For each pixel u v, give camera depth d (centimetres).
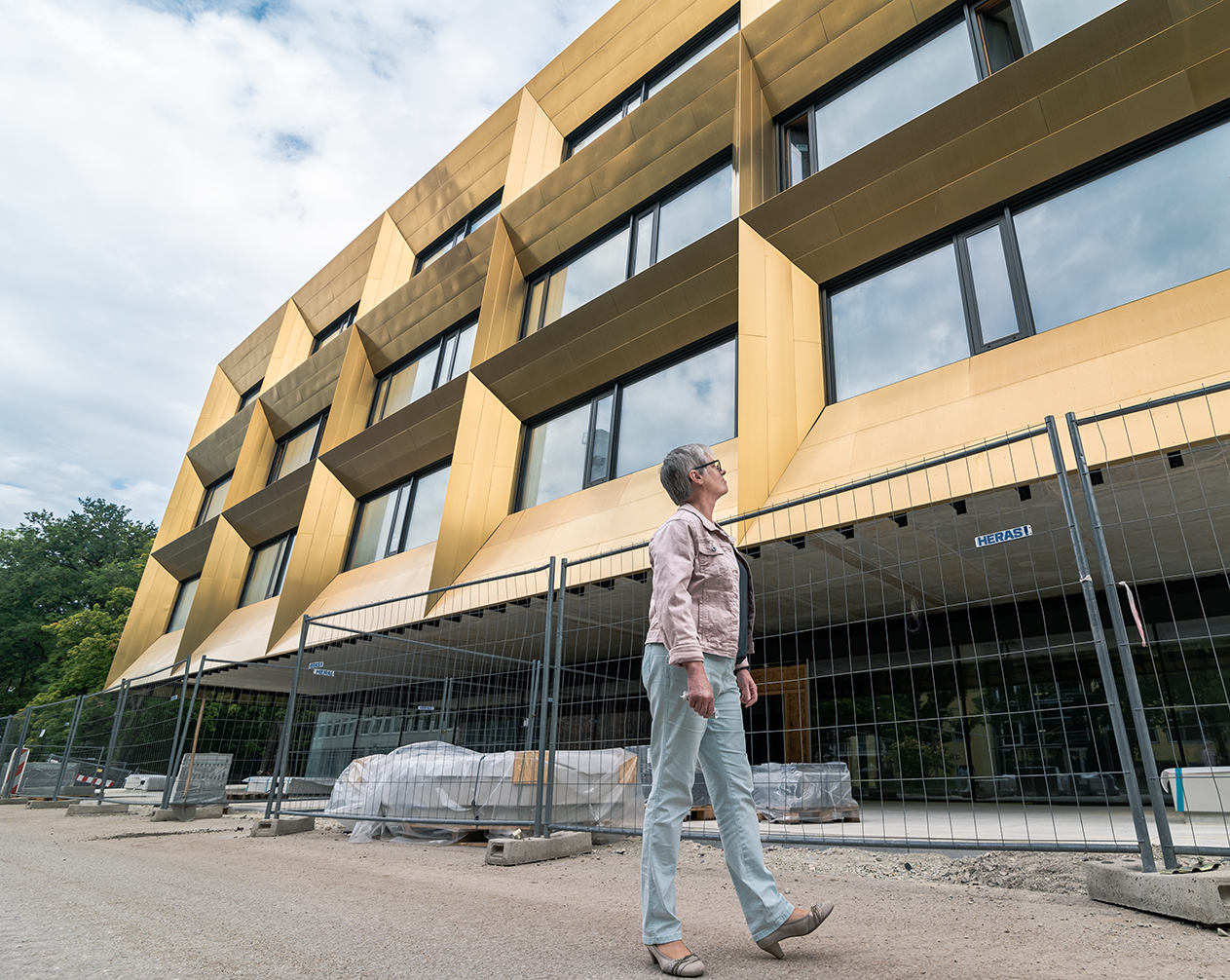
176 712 843
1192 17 630
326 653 1295
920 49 901
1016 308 721
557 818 493
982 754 820
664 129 1134
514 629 1116
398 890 306
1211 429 489
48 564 3631
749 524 717
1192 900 226
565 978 161
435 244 1780
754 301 818
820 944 202
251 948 189
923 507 616
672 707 190
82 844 538
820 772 648
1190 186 643
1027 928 222
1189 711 714
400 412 1360
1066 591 813
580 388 1161
